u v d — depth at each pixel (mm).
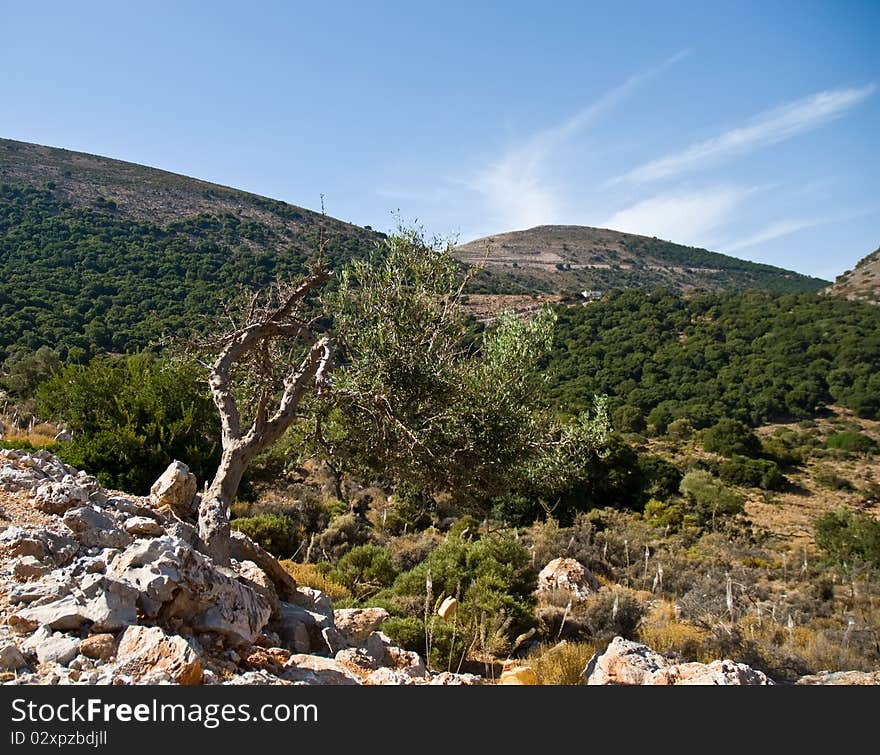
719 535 28172
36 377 29953
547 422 9734
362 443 8258
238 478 6043
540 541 17422
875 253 126188
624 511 32469
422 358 8359
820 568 23859
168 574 4020
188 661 3377
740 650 9289
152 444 13961
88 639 3477
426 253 9266
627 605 10758
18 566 4047
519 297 76375
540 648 9172
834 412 67750
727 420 55094
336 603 10555
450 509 23484
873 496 44156
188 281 66500
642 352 76750
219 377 6590
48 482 5543
